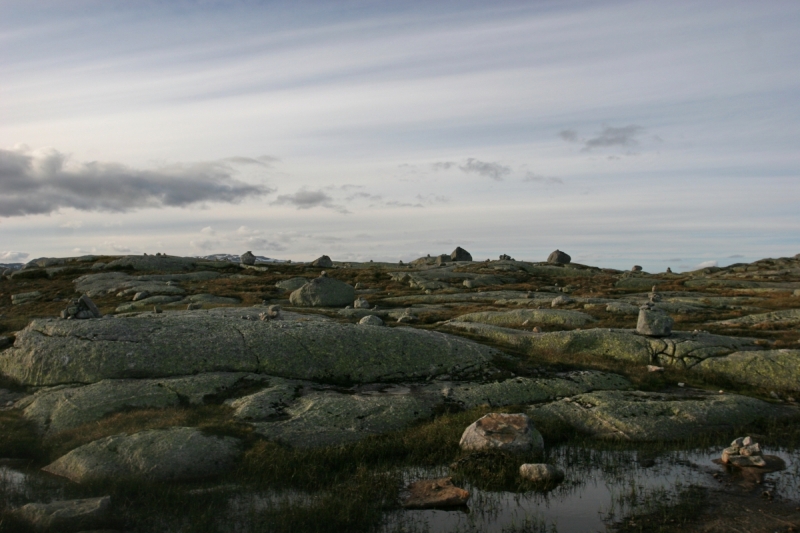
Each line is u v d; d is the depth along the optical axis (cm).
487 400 2608
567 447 2177
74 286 7512
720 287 8369
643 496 1706
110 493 1622
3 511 1409
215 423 2120
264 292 7000
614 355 3459
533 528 1494
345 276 9138
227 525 1462
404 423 2295
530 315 4769
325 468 1855
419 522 1528
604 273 11256
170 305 5706
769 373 3094
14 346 2988
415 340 3138
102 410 2284
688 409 2508
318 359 2875
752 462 1962
